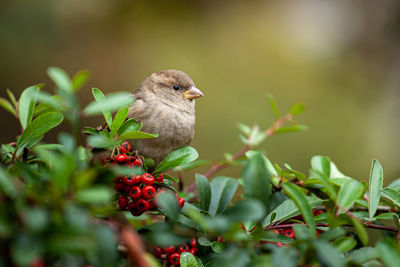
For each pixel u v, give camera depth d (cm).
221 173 281
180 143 239
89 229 154
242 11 379
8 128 297
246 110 305
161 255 224
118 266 200
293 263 178
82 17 336
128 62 338
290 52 358
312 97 324
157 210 225
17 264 150
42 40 312
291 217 226
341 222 223
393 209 227
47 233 148
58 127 279
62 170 163
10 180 162
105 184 196
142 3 363
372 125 323
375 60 380
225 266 181
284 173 229
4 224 148
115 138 226
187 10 370
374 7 404
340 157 299
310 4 403
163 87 239
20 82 302
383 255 183
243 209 175
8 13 303
